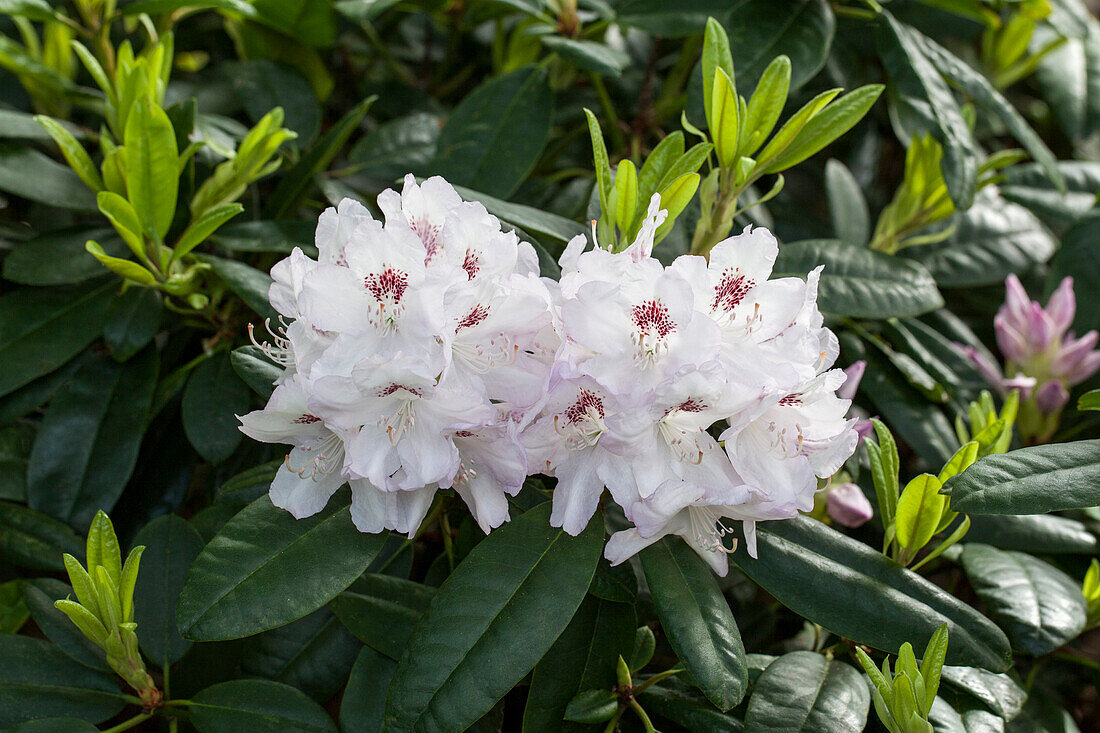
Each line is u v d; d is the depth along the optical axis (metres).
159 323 0.83
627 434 0.61
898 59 0.88
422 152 0.97
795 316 0.64
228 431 0.82
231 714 0.69
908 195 0.93
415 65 1.26
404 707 0.62
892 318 0.86
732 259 0.63
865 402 0.99
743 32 0.88
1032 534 0.82
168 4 0.88
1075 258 1.04
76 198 0.87
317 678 0.74
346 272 0.61
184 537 0.76
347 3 0.92
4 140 0.86
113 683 0.72
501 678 0.62
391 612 0.71
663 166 0.71
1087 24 1.06
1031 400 0.95
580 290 0.61
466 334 0.63
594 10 0.96
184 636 0.63
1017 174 1.08
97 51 0.93
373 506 0.65
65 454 0.81
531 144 0.93
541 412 0.64
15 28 1.05
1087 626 0.81
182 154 0.82
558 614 0.64
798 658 0.70
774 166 0.74
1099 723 1.02
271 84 0.97
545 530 0.67
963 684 0.72
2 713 0.69
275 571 0.65
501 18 1.07
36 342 0.83
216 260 0.81
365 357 0.62
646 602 0.77
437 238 0.66
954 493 0.65
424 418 0.63
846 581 0.68
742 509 0.64
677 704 0.70
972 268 1.02
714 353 0.62
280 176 1.01
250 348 0.75
